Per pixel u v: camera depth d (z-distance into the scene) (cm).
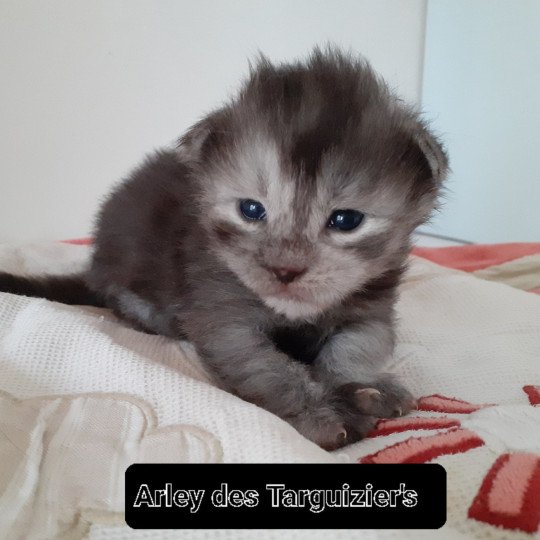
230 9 28
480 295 18
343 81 13
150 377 12
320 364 14
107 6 26
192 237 14
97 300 18
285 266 12
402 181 13
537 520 9
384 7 31
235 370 13
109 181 28
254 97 13
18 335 13
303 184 12
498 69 30
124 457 10
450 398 14
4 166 27
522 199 31
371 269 13
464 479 10
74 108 27
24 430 11
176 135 29
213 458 10
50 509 9
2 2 25
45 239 28
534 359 15
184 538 9
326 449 12
